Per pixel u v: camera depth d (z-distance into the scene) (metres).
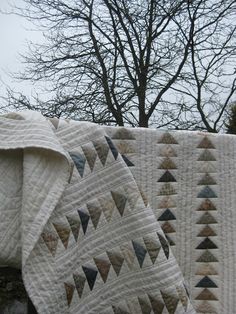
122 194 1.02
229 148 1.32
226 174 1.31
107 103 5.34
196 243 1.29
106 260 1.00
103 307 0.99
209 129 5.42
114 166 1.03
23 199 0.93
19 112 0.97
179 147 1.28
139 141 1.24
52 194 0.93
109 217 1.01
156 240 1.00
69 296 0.96
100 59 5.42
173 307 0.99
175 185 1.27
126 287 1.00
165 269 1.00
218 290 1.29
